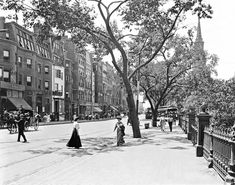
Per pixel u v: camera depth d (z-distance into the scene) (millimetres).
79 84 78062
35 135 25344
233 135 7469
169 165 10781
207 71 35469
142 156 13141
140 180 8352
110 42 26453
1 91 43531
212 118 15188
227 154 8078
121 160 12031
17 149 15938
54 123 48000
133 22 22609
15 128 27516
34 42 54625
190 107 25688
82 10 21469
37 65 55312
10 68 45781
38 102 55531
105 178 8664
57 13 20016
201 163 11156
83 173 9469
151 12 21656
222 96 15781
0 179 8695
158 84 42688
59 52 66500
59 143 19078
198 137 12977
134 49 29250
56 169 10273
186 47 34125
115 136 25062
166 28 23812
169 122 30969
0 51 44188
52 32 23328
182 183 7969
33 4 20047
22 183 8156
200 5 14938
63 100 66688
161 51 34281
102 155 13602
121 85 38344
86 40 25734
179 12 20406
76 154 14070
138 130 23391
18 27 49594
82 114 75562
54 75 62312
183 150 15227
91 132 30078
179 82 39031
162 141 20266
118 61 36656
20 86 47875
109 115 97500
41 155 13789
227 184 7387
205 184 7824
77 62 75625
